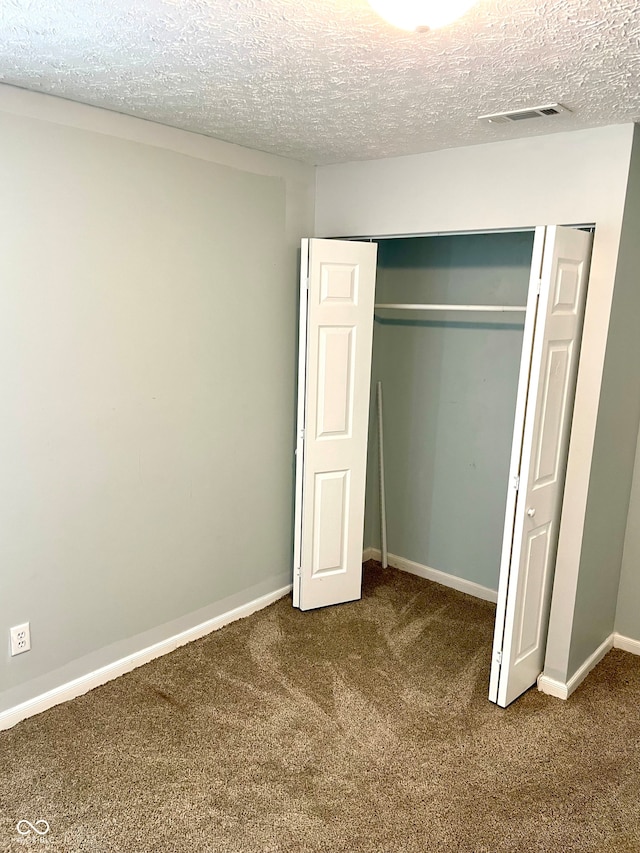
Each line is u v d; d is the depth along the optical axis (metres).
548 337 2.23
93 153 2.27
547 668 2.68
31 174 2.12
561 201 2.43
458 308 3.00
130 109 2.27
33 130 2.10
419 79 1.83
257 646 2.95
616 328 2.42
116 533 2.59
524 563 2.40
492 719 2.47
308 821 1.95
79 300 2.32
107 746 2.25
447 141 2.58
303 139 2.63
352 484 3.28
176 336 2.67
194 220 2.65
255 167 2.87
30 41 1.61
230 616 3.17
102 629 2.61
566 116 2.18
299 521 3.20
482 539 3.48
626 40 1.50
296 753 2.25
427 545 3.74
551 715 2.51
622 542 2.95
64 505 2.39
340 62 1.71
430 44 1.56
